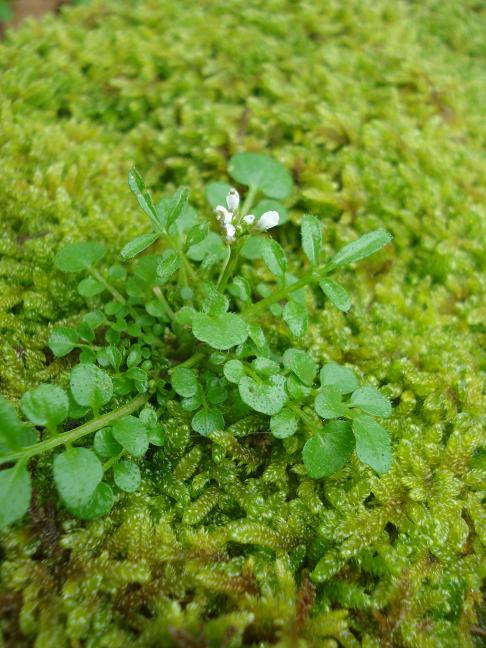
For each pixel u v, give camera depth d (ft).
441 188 0.41
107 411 0.28
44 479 0.25
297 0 0.58
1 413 0.21
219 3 0.57
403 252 0.39
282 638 0.21
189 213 0.33
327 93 0.47
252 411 0.29
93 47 0.50
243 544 0.25
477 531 0.26
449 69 0.55
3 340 0.30
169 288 0.33
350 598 0.23
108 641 0.21
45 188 0.37
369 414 0.28
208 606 0.23
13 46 0.49
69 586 0.22
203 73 0.49
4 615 0.21
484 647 0.24
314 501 0.26
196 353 0.30
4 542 0.23
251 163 0.38
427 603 0.24
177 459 0.28
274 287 0.35
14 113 0.43
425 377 0.31
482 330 0.36
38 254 0.33
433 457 0.28
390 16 0.60
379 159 0.42
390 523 0.27
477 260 0.38
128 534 0.24
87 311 0.32
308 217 0.26
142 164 0.43
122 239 0.36
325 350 0.32
